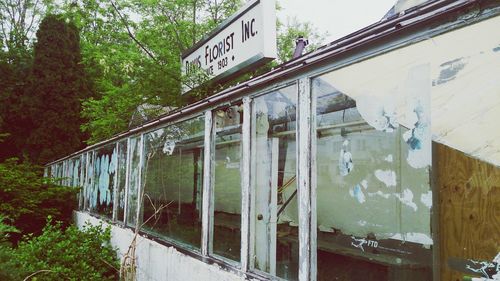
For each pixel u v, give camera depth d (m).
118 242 6.85
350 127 2.82
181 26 11.26
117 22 13.08
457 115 2.13
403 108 2.38
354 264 2.92
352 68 2.65
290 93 3.17
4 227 5.90
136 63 9.86
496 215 2.11
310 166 2.88
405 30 2.25
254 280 3.28
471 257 2.24
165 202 5.41
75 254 6.69
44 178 12.04
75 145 22.77
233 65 6.64
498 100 1.95
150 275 5.31
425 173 2.43
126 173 7.07
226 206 3.97
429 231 2.48
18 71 24.94
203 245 4.23
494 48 1.92
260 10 5.73
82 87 23.50
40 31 23.23
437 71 2.18
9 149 23.73
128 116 11.94
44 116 22.36
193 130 4.75
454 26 2.03
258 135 3.56
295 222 3.36
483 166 2.13
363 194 2.86
